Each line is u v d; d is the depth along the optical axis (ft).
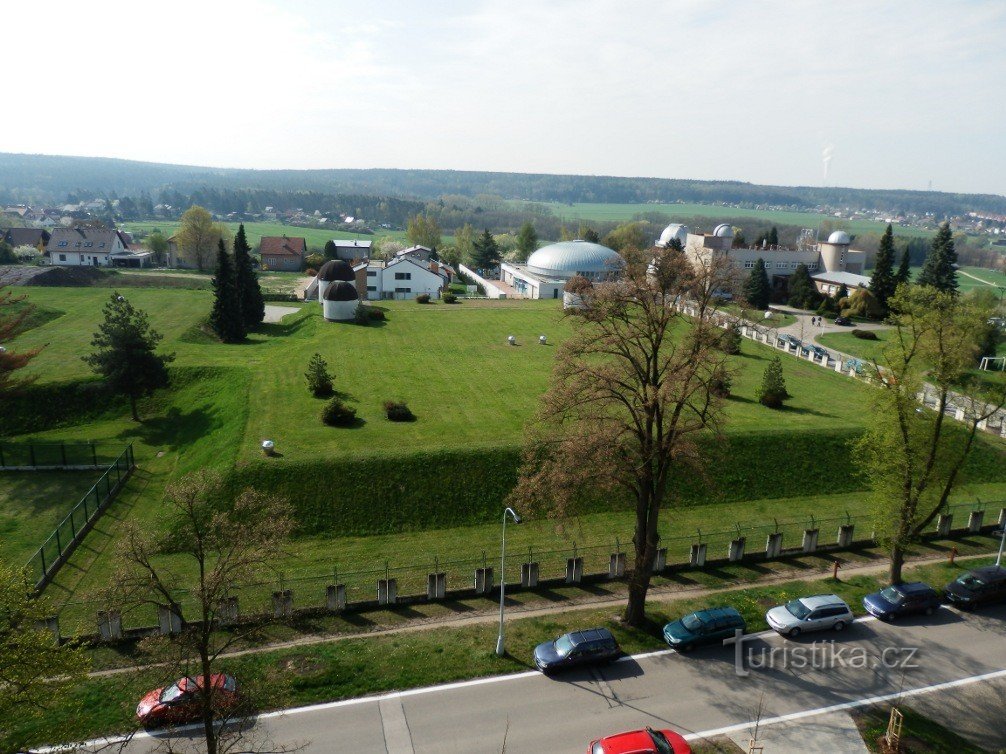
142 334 199.82
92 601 114.73
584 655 98.37
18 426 197.67
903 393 117.60
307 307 338.75
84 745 79.77
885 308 373.81
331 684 93.91
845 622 111.24
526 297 419.13
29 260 523.70
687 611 115.03
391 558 131.34
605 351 107.45
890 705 93.56
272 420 177.37
